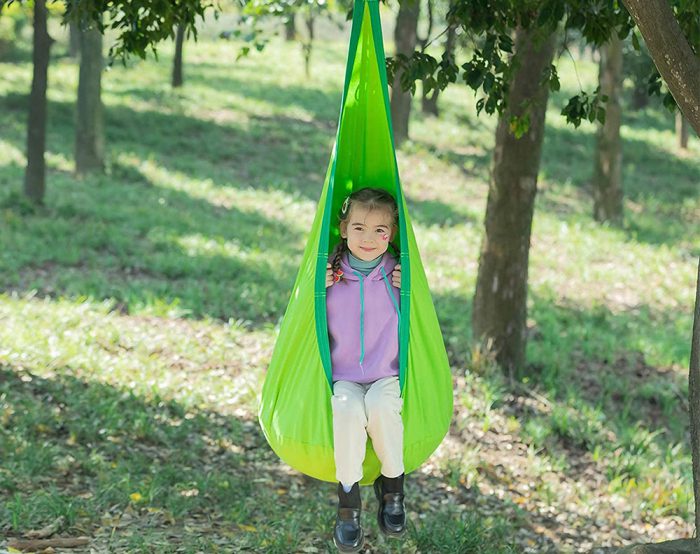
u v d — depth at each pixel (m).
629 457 9.74
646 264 18.59
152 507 6.79
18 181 19.16
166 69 37.53
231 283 14.25
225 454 8.42
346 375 4.04
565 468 9.46
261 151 26.47
